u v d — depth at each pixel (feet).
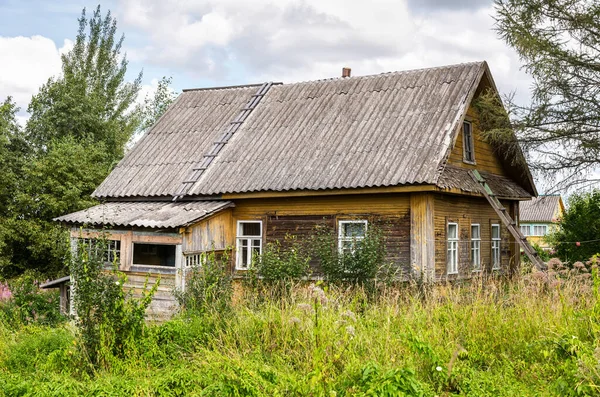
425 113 56.18
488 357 28.09
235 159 60.23
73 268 32.99
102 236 35.40
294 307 34.14
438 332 30.19
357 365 25.77
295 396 23.97
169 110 74.49
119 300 32.17
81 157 86.33
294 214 55.57
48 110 100.17
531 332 29.45
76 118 98.99
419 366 26.35
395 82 62.49
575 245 63.26
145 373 28.89
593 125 63.00
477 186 56.59
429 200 50.24
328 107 62.95
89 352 31.14
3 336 38.22
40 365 30.71
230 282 40.01
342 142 56.85
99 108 106.11
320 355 24.64
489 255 62.95
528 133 62.69
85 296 31.76
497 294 35.22
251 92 72.13
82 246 33.78
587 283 34.35
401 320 32.42
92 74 145.69
